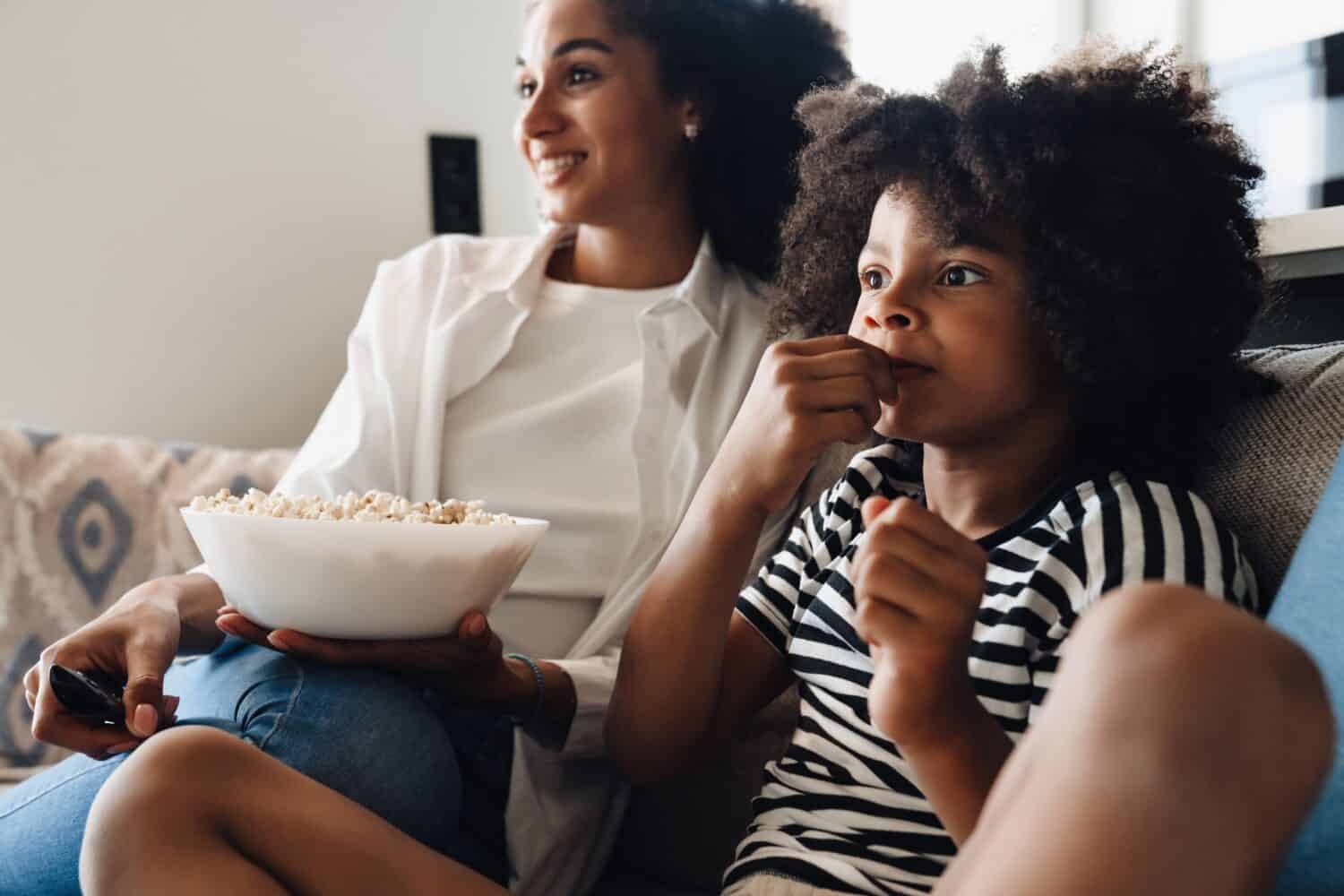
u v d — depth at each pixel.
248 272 2.09
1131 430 0.86
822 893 0.79
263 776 0.71
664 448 1.22
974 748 0.65
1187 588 0.49
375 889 0.71
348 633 0.88
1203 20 1.62
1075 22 1.73
